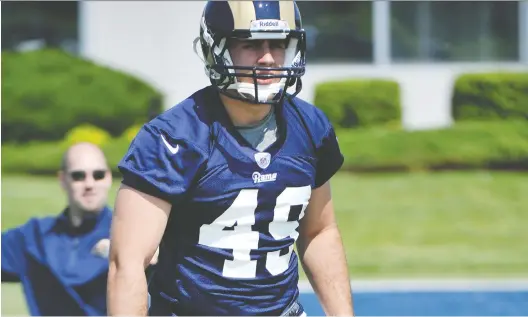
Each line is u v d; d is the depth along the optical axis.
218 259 9.38
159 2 46.97
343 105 47.50
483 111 47.31
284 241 9.63
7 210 32.62
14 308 19.95
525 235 30.17
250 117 9.43
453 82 48.28
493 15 49.31
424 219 32.34
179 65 47.22
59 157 41.12
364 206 34.09
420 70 48.81
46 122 46.09
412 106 48.78
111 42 47.72
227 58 9.29
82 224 14.39
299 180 9.61
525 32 49.16
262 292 9.59
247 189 9.27
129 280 8.94
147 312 9.22
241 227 9.37
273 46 9.40
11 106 45.91
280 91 9.34
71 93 46.41
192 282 9.45
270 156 9.39
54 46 50.38
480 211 33.59
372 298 22.09
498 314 21.12
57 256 14.34
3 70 46.44
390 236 29.92
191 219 9.31
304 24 48.66
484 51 49.38
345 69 48.84
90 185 14.32
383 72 48.81
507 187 37.53
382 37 48.81
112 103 46.56
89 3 47.81
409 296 22.16
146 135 9.23
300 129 9.73
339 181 38.88
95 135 43.56
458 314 21.11
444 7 49.12
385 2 48.75
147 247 9.06
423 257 27.14
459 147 42.12
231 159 9.23
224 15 9.24
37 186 37.47
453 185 37.78
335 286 10.56
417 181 38.81
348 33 48.84
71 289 14.23
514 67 49.28
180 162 9.09
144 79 47.47
